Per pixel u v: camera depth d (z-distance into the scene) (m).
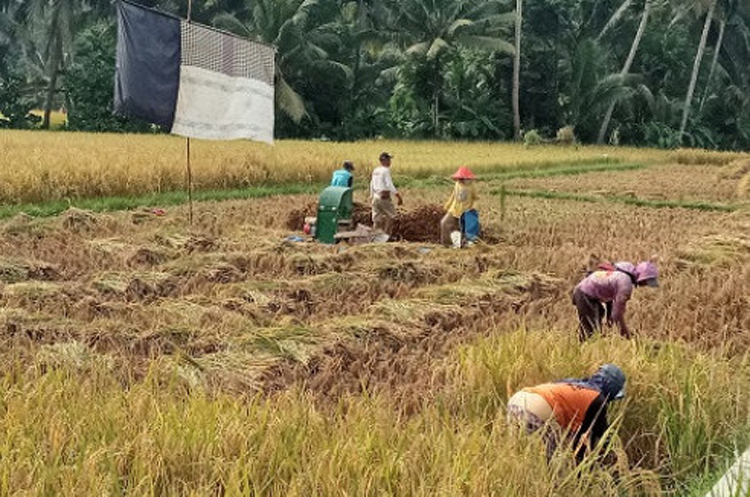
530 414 5.57
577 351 7.13
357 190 25.41
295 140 49.41
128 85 12.35
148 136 41.31
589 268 9.04
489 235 15.75
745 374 7.01
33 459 4.92
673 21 63.81
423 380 7.33
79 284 10.34
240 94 13.15
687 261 13.14
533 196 24.50
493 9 59.03
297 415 5.72
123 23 12.24
